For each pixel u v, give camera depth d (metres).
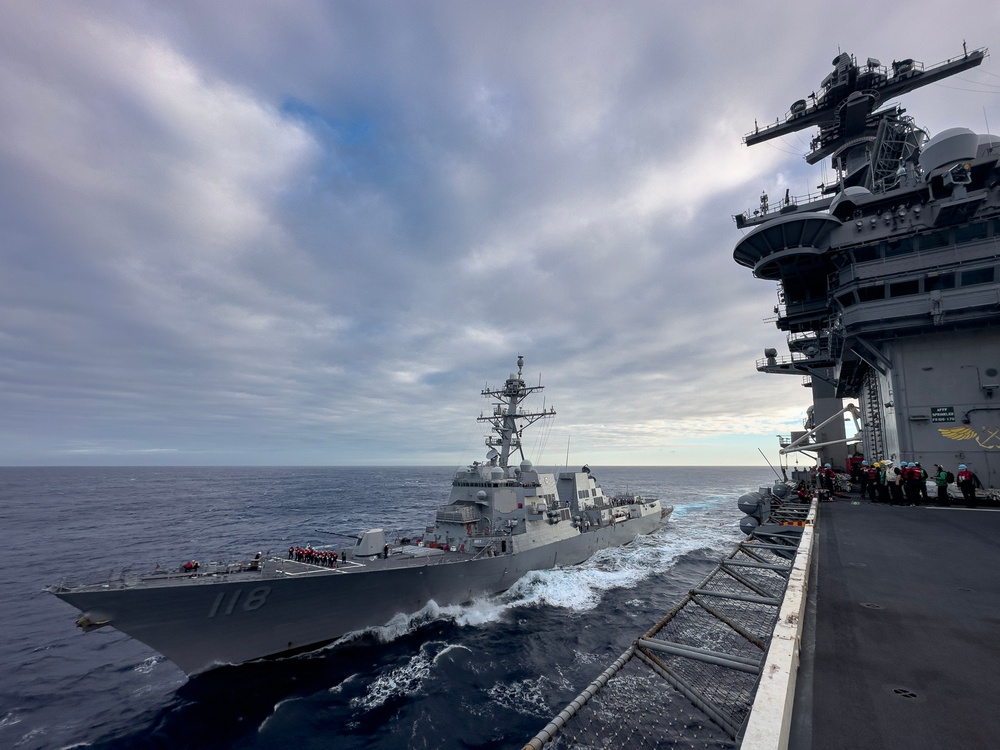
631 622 23.38
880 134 25.64
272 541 48.00
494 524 27.80
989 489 19.31
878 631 6.29
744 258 28.30
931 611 7.04
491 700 16.58
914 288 21.66
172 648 17.30
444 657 19.42
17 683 18.72
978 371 20.47
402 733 14.84
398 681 17.81
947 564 9.77
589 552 34.38
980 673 5.05
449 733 14.83
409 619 22.16
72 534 53.94
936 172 20.95
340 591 19.95
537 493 31.06
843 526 14.38
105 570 36.88
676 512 71.81
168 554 42.28
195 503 89.94
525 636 21.64
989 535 12.80
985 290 19.86
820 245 24.66
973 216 20.62
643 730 13.96
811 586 8.34
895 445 22.64
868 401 28.64
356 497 102.56
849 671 5.14
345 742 14.60
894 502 19.80
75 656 21.28
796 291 30.44
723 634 15.18
